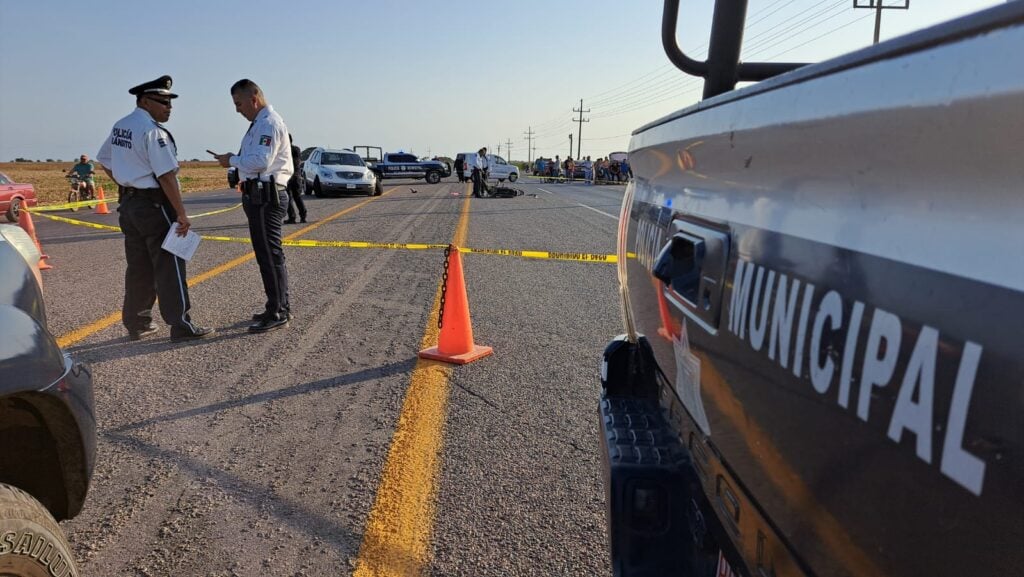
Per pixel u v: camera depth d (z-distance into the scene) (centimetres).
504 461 316
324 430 349
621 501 162
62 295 662
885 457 73
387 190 2923
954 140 64
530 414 371
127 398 389
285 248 997
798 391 93
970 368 60
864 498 77
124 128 457
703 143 136
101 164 482
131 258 490
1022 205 57
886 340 73
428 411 373
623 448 171
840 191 86
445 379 425
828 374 85
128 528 260
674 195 162
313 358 465
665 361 167
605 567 239
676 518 162
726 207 125
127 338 510
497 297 669
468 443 335
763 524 108
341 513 272
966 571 62
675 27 190
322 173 2253
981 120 61
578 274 805
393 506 276
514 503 280
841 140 84
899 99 72
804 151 94
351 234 1178
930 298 66
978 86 61
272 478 299
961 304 62
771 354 102
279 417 365
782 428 98
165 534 257
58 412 189
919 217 70
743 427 114
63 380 190
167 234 476
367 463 314
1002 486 57
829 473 85
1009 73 58
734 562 126
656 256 174
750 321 110
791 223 98
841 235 84
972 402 60
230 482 295
